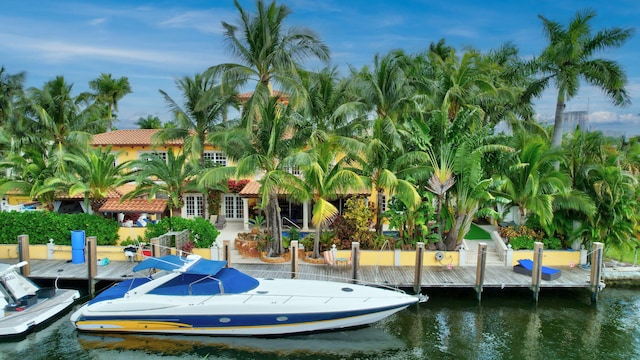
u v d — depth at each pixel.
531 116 31.41
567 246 21.59
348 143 19.47
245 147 20.06
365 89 22.88
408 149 21.75
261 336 14.82
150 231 21.59
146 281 16.09
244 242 21.95
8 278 15.80
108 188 25.27
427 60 30.36
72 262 20.00
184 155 25.38
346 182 19.28
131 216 27.20
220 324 14.55
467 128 20.91
